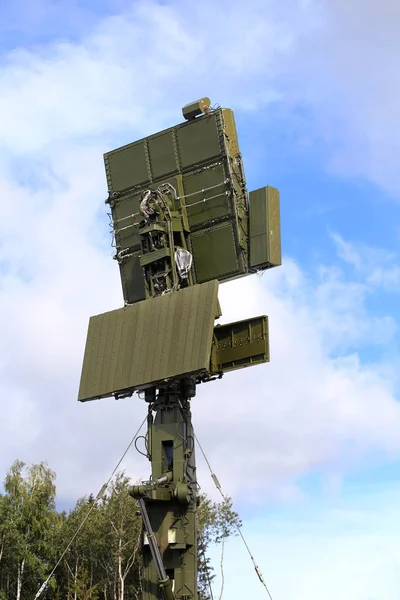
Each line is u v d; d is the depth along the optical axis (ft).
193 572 69.62
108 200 84.23
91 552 168.55
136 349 74.74
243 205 79.30
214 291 72.23
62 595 176.55
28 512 164.35
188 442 73.61
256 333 74.49
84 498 176.45
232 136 79.71
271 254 77.36
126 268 83.41
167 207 78.02
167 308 74.38
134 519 161.89
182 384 74.90
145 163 82.28
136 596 162.81
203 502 161.68
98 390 75.51
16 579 166.61
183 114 80.02
